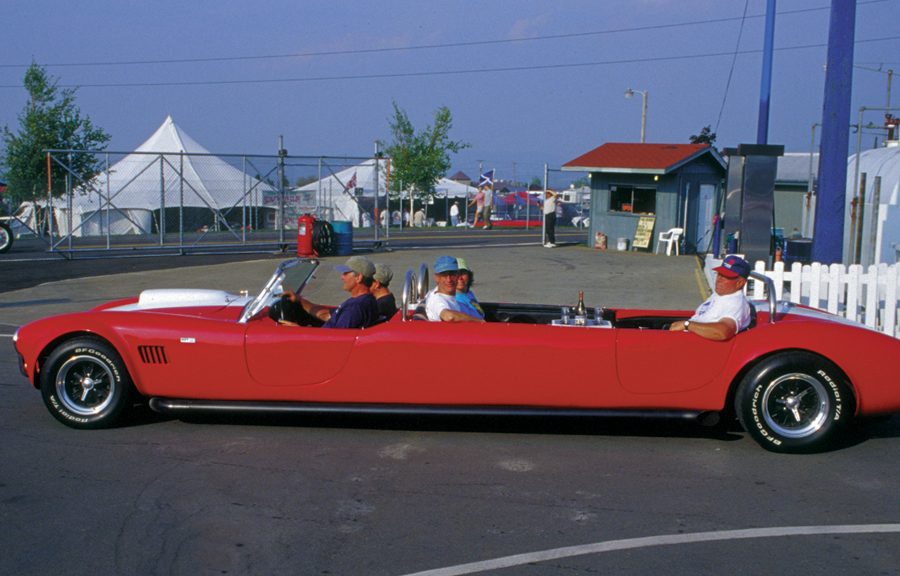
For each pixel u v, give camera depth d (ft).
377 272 21.77
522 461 18.11
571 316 22.58
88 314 19.86
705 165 71.77
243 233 67.62
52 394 19.66
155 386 19.49
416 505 15.48
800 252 49.55
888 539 14.08
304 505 15.43
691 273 55.62
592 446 19.26
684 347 18.61
